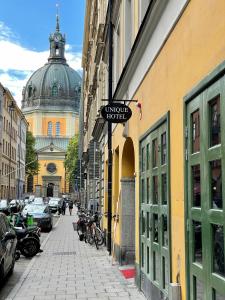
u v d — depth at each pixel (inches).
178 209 235.5
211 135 184.9
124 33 479.5
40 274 465.4
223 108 167.9
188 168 216.1
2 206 1457.9
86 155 1504.7
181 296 226.8
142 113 358.9
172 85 251.1
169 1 256.4
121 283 405.4
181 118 230.5
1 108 2780.5
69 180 4188.0
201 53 195.0
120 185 517.3
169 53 258.8
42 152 4645.7
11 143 3203.7
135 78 397.4
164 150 273.3
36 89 4906.5
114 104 411.8
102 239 695.1
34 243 602.9
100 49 860.0
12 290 386.0
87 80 1702.8
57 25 5418.3
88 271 478.3
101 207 838.5
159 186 285.3
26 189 4559.5
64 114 4800.7
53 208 2114.9
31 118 4813.0
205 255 189.0
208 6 185.6
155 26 297.4
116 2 551.8
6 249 414.3
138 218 373.4
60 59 5201.8
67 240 856.3
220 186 172.9
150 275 314.2
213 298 179.8
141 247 356.8
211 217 181.6
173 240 245.4
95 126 858.1
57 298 351.9
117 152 605.9
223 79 168.2
